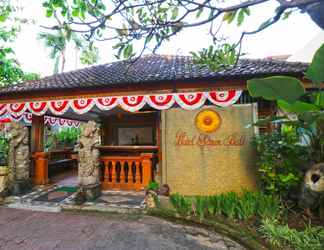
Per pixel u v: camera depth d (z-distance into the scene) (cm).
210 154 427
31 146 618
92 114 843
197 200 379
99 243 300
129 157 536
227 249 289
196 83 480
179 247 291
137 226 355
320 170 303
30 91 546
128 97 507
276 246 272
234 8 141
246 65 532
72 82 565
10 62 831
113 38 167
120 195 488
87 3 163
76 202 434
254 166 406
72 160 877
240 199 363
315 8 135
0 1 342
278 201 346
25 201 459
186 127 441
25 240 309
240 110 424
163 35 165
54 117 840
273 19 142
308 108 224
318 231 288
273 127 442
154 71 577
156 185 447
